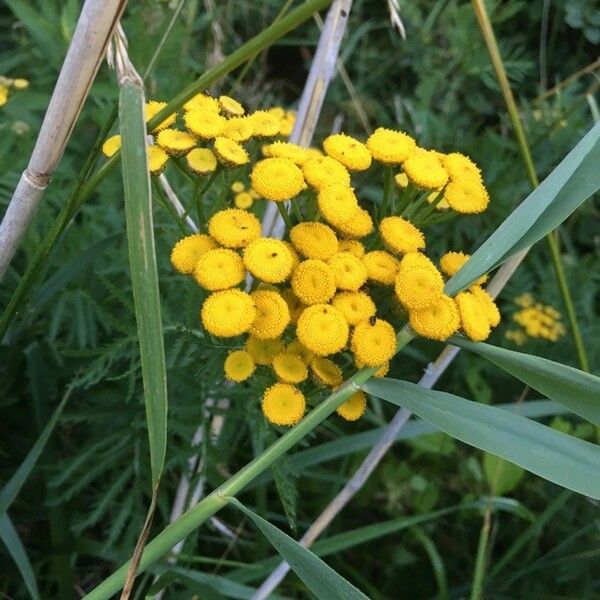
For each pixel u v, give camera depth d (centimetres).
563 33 36
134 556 10
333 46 17
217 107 13
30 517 19
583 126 27
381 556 22
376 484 22
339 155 13
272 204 18
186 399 16
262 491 19
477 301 12
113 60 10
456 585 22
